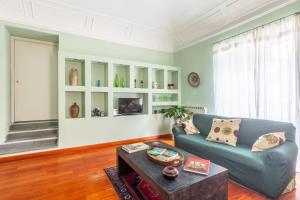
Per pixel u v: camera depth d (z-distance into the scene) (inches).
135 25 158.2
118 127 160.4
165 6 127.0
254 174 76.7
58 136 135.6
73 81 145.3
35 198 74.8
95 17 141.5
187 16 141.4
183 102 194.4
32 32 136.8
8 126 135.5
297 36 97.0
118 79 165.6
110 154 131.8
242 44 126.3
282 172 71.1
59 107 134.9
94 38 157.1
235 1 118.8
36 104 157.8
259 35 115.1
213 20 142.3
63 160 119.3
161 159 71.8
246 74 123.9
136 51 181.0
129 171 95.1
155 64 181.6
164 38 185.8
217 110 147.2
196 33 166.4
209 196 58.8
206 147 99.3
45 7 125.1
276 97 106.9
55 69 164.4
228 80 137.5
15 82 148.9
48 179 91.5
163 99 193.5
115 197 75.8
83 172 99.9
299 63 96.6
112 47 166.9
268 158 73.1
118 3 122.8
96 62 156.3
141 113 177.3
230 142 98.7
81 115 156.3
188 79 183.3
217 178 60.9
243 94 125.9
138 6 126.4
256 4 113.4
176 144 125.1
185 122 133.8
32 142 132.9
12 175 96.3
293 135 85.0
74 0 119.9
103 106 165.8
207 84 163.2
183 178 58.2
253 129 98.4
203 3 122.6
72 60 149.3
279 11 106.0
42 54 159.6
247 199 73.3
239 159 81.7
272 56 108.7
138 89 171.0
